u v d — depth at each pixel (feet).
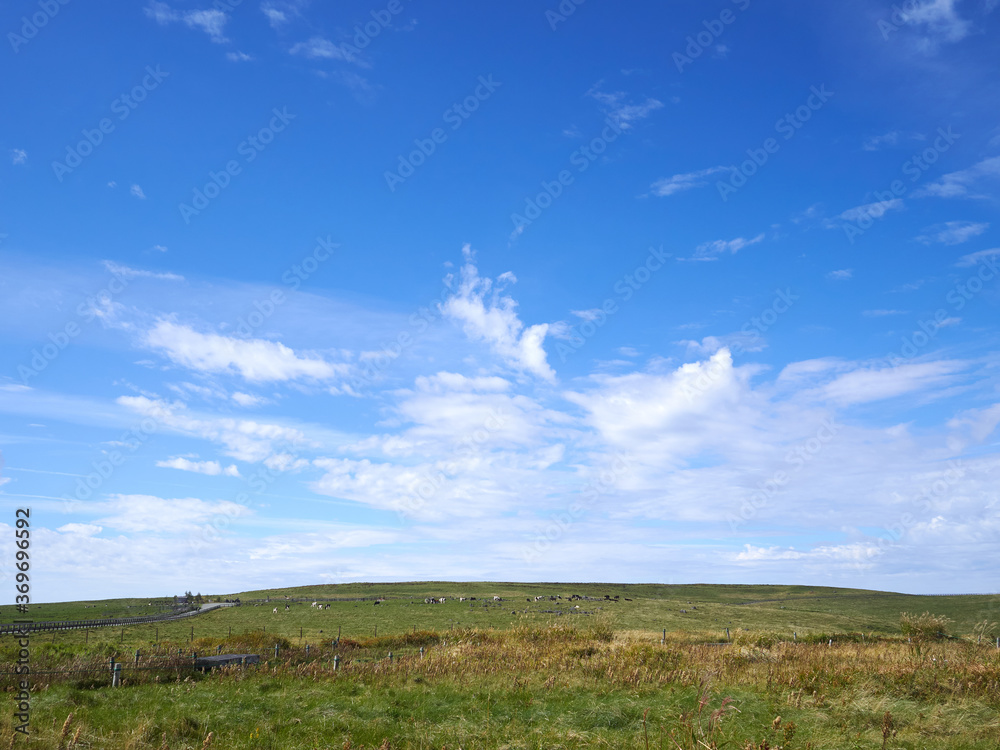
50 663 71.31
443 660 76.33
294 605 343.67
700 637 134.21
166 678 70.13
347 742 37.42
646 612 285.84
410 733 40.86
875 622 246.27
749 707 45.98
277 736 40.70
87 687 63.57
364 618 264.52
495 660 77.20
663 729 39.27
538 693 54.80
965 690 51.62
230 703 50.78
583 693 53.98
